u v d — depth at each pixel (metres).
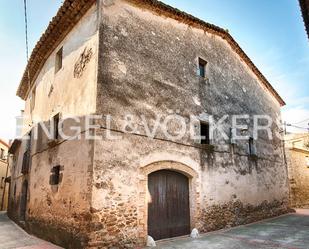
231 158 10.38
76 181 6.55
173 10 8.90
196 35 10.20
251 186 11.28
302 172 19.08
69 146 7.29
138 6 8.16
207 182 8.90
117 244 6.06
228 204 9.62
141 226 6.63
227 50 11.95
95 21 7.23
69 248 6.29
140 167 6.96
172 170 8.02
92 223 5.76
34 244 7.23
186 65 9.28
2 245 7.22
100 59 6.76
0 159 22.20
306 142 21.67
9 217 14.99
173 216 7.75
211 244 6.81
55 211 7.37
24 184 11.65
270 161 13.51
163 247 6.48
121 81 7.09
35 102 11.86
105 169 6.23
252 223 10.62
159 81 8.12
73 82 7.86
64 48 9.00
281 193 14.01
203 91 9.75
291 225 10.00
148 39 8.16
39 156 9.70
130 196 6.56
